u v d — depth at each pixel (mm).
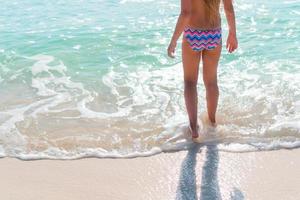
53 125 4961
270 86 5664
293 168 4070
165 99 5500
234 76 6000
